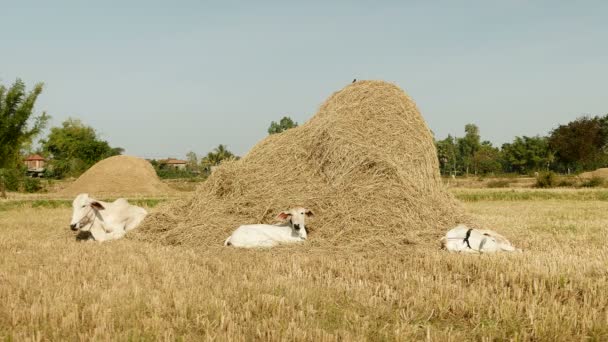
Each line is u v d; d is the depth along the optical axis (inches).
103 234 465.4
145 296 235.6
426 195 440.8
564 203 987.3
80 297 232.8
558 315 209.0
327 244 384.8
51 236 491.2
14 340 181.8
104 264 317.1
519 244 407.5
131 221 488.4
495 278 270.8
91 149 2721.5
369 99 485.7
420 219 411.8
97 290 244.1
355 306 231.5
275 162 470.9
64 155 3186.5
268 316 214.1
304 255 352.2
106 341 178.7
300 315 209.6
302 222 394.9
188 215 453.7
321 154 454.9
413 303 234.1
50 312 208.5
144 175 1562.5
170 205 485.4
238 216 437.1
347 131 455.5
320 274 291.6
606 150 2768.2
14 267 311.6
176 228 436.1
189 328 201.0
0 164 1202.0
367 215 402.6
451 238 366.6
